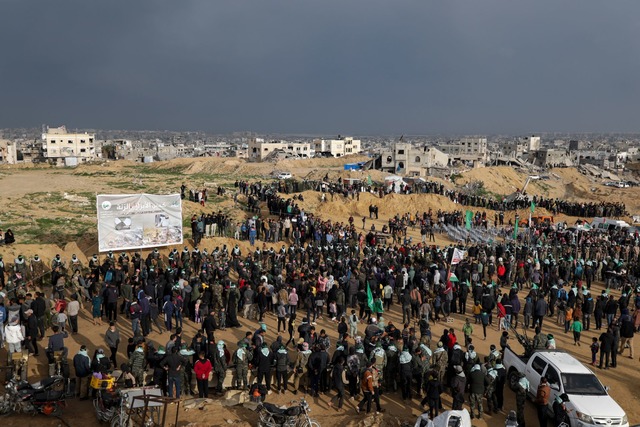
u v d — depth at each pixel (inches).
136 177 2807.6
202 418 660.7
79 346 876.6
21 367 729.6
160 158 7406.5
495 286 1135.0
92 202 2044.8
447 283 1122.7
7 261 1195.9
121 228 1333.7
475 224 2170.3
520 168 5285.4
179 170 4067.4
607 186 4581.7
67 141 6811.0
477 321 1098.7
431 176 3956.7
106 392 642.8
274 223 1640.0
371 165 4370.1
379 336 803.4
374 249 1471.5
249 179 2977.4
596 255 1573.6
